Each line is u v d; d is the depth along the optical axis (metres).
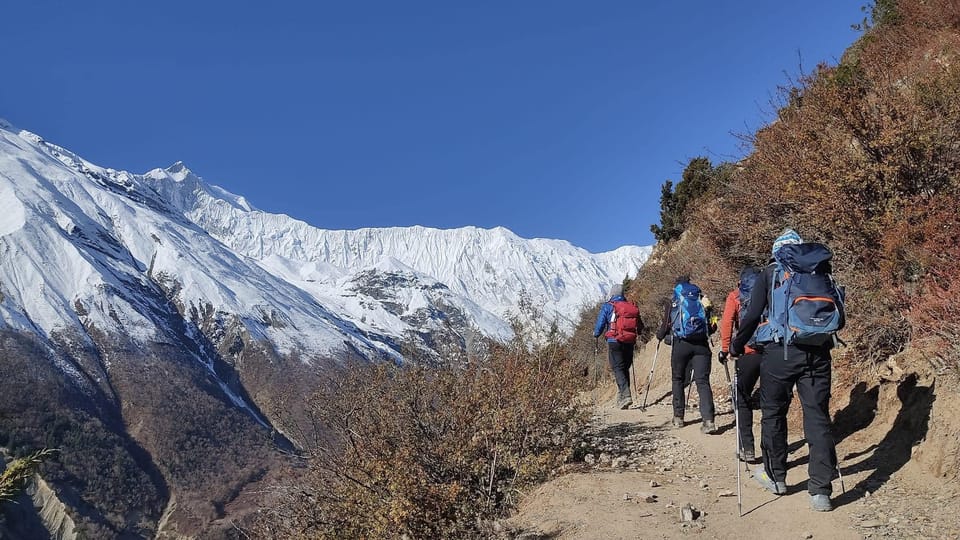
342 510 6.68
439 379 7.35
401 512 5.65
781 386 5.11
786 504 5.12
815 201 7.34
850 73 8.73
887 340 6.42
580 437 7.53
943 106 6.86
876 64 9.23
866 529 4.44
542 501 5.95
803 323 4.78
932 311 5.68
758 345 5.41
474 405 6.88
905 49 9.45
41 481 105.06
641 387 12.48
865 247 6.92
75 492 109.00
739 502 5.06
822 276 4.93
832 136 7.50
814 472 4.90
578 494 5.88
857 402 6.48
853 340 6.76
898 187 6.81
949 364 5.38
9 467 3.78
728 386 9.07
